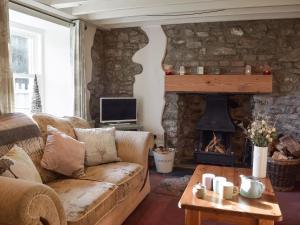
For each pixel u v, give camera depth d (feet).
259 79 13.14
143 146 9.74
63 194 6.52
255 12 11.91
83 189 6.88
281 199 10.55
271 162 11.51
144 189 10.04
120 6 11.33
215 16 12.87
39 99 11.94
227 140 14.85
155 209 9.50
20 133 7.14
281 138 12.31
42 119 8.50
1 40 8.27
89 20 13.52
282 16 12.81
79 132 9.34
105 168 8.66
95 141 9.18
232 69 13.99
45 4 10.62
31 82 13.09
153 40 15.08
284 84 13.21
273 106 13.26
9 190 4.31
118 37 15.66
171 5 11.58
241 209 6.05
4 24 8.32
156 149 14.19
